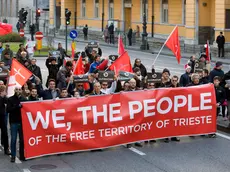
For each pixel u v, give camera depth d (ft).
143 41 162.81
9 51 85.51
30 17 251.80
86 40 195.72
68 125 47.85
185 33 158.61
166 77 58.54
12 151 46.47
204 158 47.80
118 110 49.73
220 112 65.57
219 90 59.57
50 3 233.96
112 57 78.79
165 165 45.68
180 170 44.32
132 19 189.57
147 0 179.22
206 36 153.38
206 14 152.56
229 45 141.69
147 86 56.08
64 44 176.65
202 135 55.67
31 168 44.78
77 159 47.34
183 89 52.29
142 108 50.72
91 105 48.62
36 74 71.41
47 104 46.96
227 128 57.41
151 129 51.49
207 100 53.47
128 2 190.39
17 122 46.39
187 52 152.56
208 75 65.87
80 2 222.07
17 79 51.06
